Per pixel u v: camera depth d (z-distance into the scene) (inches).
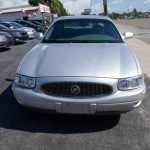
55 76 167.3
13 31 701.3
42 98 167.2
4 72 347.6
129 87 169.8
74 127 182.9
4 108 215.5
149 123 191.2
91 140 166.9
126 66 177.3
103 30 239.0
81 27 242.7
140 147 159.2
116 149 156.9
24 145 161.2
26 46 666.8
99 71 169.6
